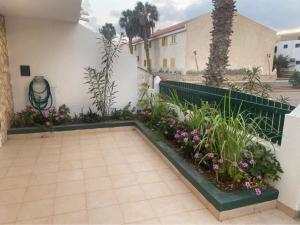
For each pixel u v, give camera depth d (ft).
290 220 7.21
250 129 8.41
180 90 15.24
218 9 15.64
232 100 10.57
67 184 9.14
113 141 14.38
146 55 66.44
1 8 12.48
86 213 7.39
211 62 16.28
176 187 9.04
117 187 8.97
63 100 16.99
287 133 7.28
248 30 52.75
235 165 7.84
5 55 14.53
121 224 6.91
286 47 69.97
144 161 11.43
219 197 7.28
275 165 7.63
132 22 68.13
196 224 6.97
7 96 14.58
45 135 15.01
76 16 14.23
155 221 7.07
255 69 14.08
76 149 12.92
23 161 11.21
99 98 17.30
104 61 16.92
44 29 15.67
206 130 9.11
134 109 18.62
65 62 16.53
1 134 13.14
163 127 13.03
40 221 7.00
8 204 7.79
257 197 7.44
